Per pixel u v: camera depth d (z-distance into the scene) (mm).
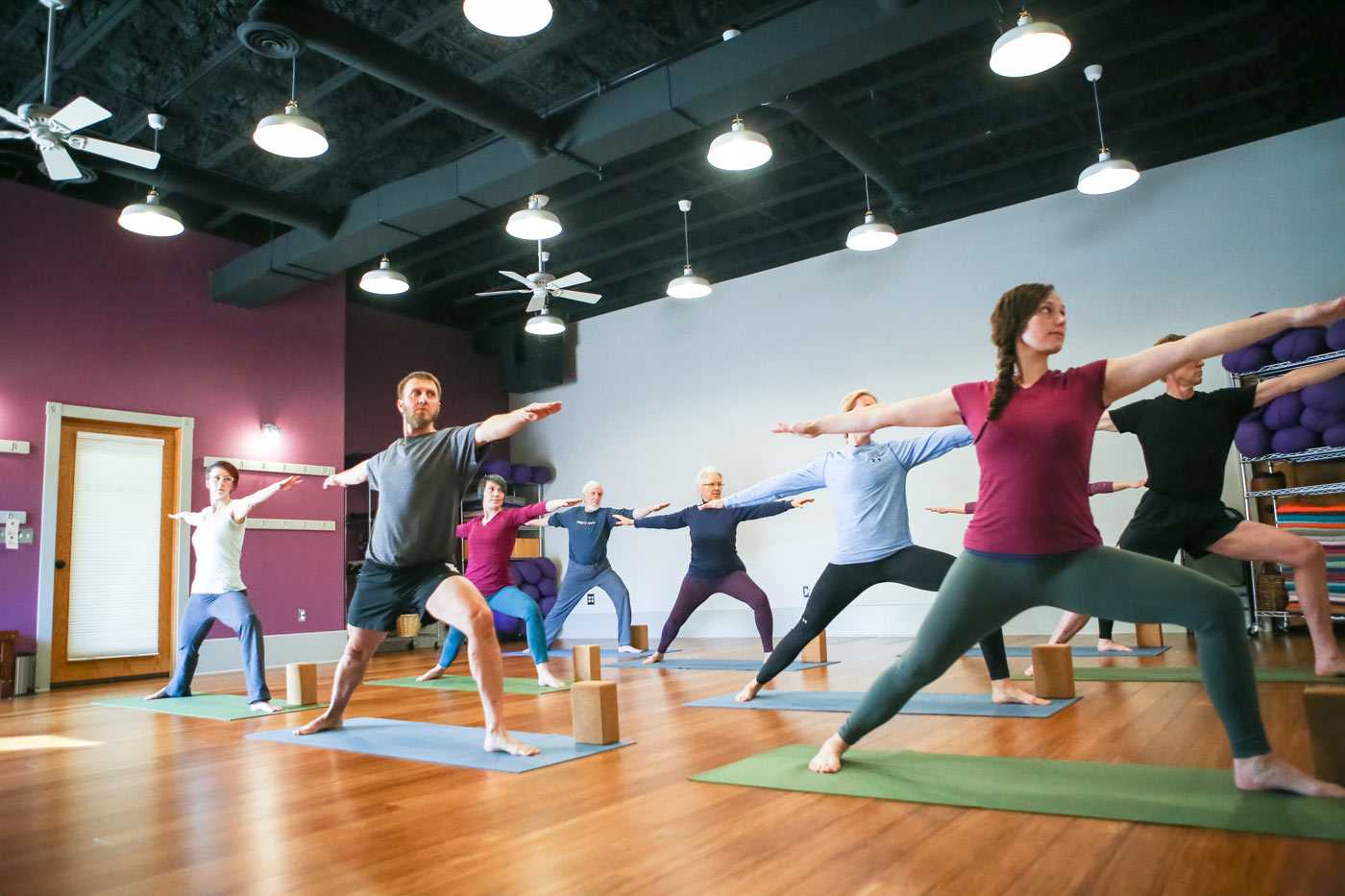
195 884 1658
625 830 1887
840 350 8445
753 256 9062
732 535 5898
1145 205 7078
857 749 2637
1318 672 3398
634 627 6773
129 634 6824
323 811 2182
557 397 10422
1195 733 2662
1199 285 6820
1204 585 1883
